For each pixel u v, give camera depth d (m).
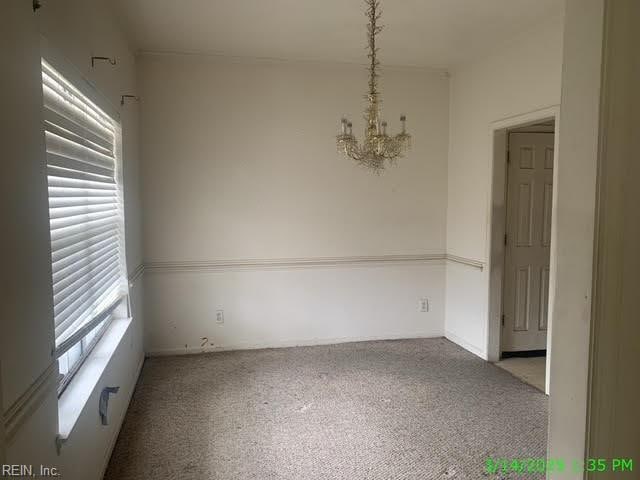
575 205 0.97
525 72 3.42
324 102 4.24
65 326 1.89
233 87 4.09
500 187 3.85
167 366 3.83
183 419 2.88
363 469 2.34
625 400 0.96
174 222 4.07
